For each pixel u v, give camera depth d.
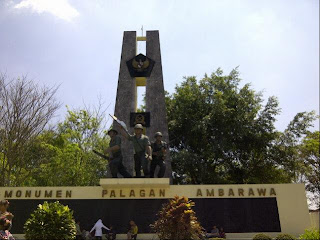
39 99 22.98
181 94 26.88
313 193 28.50
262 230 13.83
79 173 25.19
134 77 19.77
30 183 24.97
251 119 25.19
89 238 13.24
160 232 8.66
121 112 18.81
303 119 25.98
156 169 17.03
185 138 26.50
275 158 24.95
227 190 14.48
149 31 21.22
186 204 8.74
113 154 14.91
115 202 14.32
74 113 28.47
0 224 6.81
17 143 21.83
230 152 25.70
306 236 11.59
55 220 8.55
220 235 13.32
